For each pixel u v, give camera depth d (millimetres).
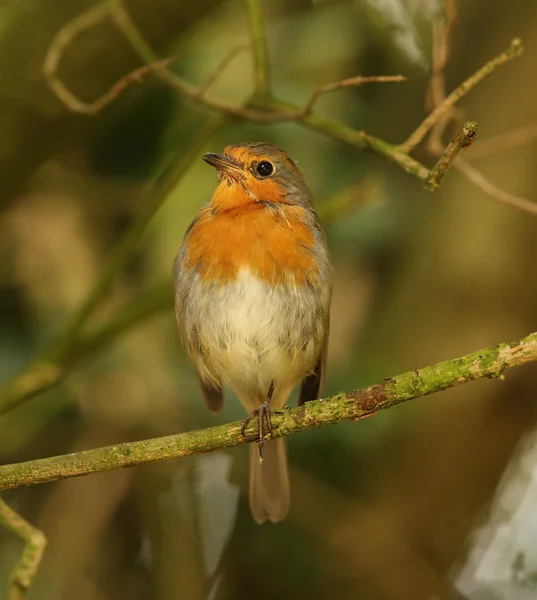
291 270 8227
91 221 10914
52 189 10633
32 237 10453
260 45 8625
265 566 10430
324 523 10148
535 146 10258
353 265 10883
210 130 8914
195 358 8711
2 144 9141
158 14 9422
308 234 8391
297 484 10219
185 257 8484
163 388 10188
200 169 10469
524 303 10141
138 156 11047
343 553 10148
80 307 9078
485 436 10086
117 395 10078
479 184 8312
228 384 8945
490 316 10109
